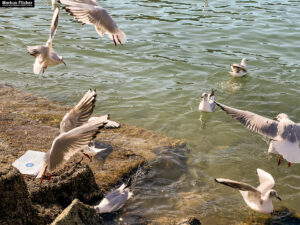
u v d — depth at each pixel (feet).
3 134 31.17
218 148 36.06
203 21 67.00
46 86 46.68
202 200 28.91
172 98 44.75
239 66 47.62
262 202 26.68
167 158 33.45
